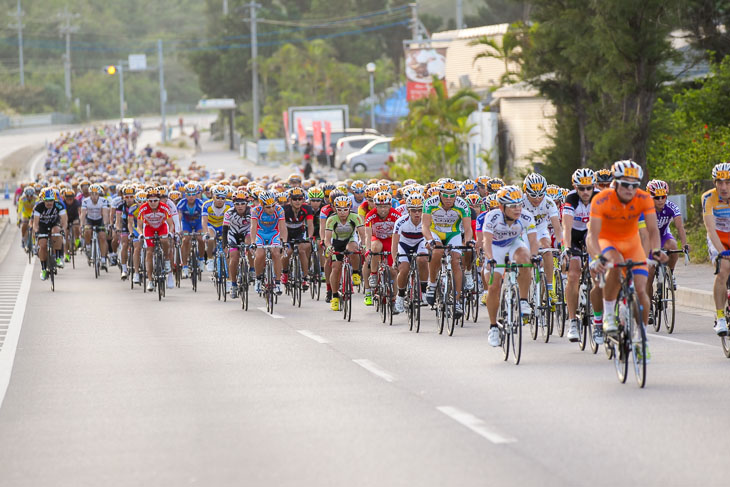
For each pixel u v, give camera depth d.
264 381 35.94
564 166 107.44
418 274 49.25
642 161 86.56
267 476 23.44
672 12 82.12
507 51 139.88
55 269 75.38
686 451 24.98
